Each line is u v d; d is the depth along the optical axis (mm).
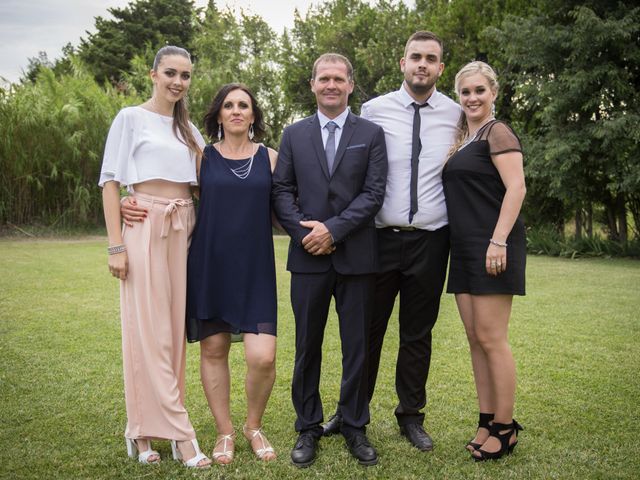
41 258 8875
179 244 2580
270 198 2676
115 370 3730
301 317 2639
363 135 2609
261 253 2609
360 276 2611
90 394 3307
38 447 2627
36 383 3473
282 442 2748
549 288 6969
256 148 2699
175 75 2545
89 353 4094
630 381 3570
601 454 2600
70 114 12703
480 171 2568
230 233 2562
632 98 10406
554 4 11102
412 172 2711
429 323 2818
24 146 12461
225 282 2572
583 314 5441
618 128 9836
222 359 2635
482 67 2602
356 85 16922
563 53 10883
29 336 4508
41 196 12781
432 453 2631
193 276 2609
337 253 2588
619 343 4426
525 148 11445
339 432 2883
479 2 13625
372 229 2658
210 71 17891
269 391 2633
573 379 3609
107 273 7527
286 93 18859
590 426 2908
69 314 5250
